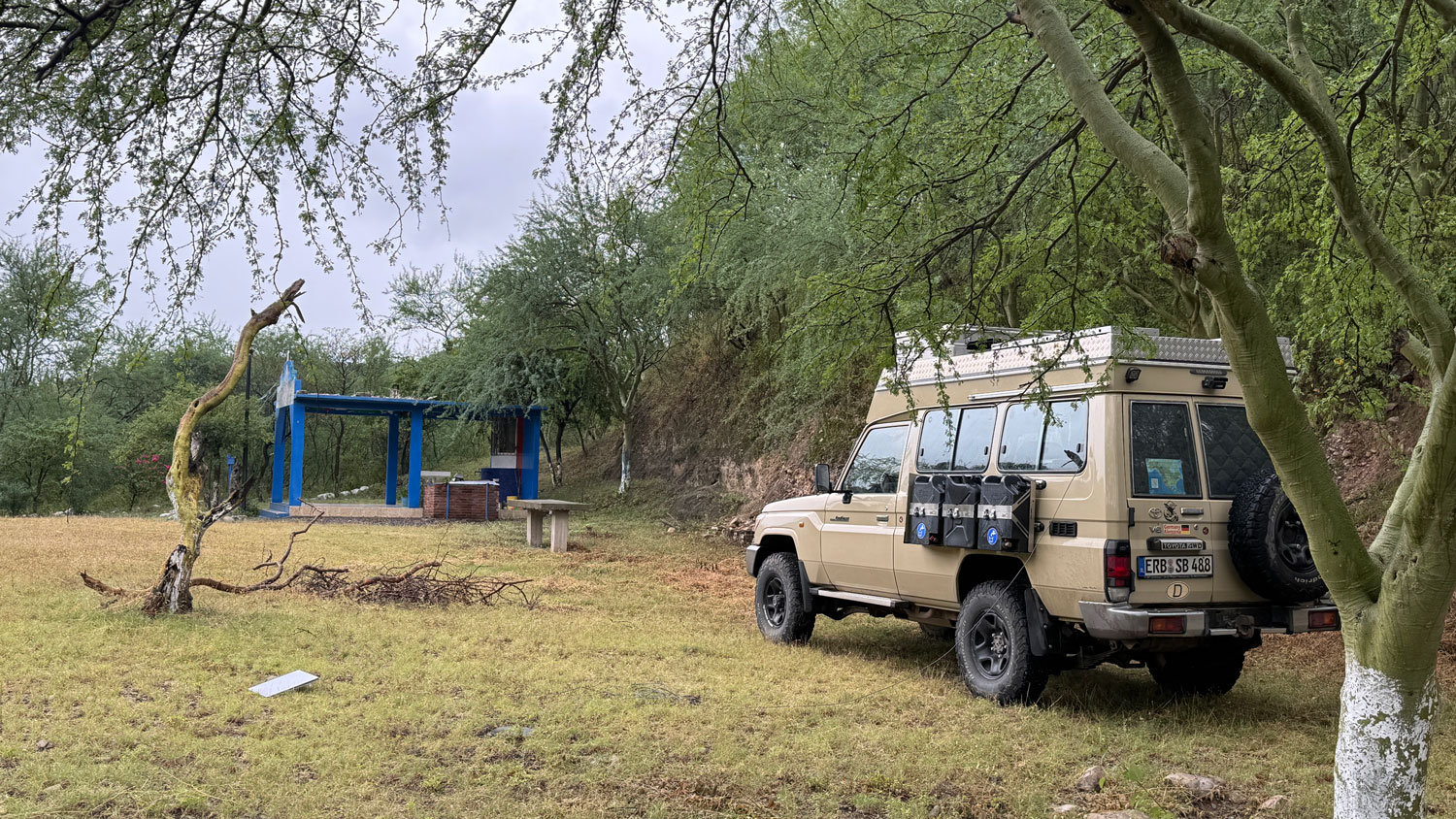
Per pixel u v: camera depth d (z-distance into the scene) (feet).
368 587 37.68
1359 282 22.93
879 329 19.19
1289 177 25.39
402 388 121.49
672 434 93.56
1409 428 40.45
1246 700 24.50
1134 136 12.50
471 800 15.85
